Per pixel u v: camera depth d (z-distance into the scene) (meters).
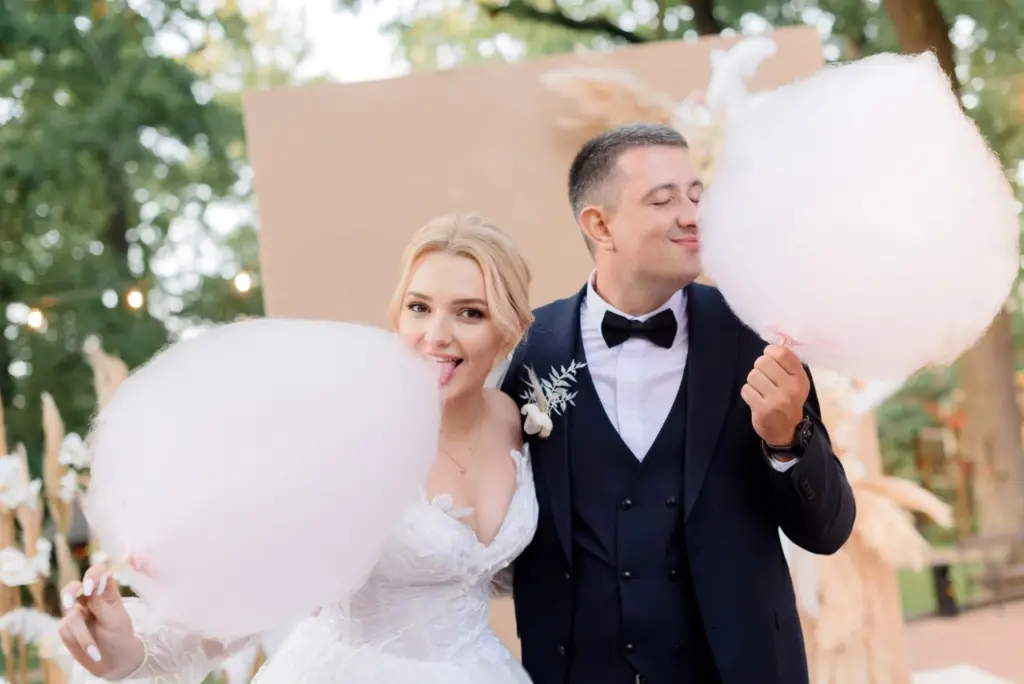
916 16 8.68
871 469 4.66
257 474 1.56
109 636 1.70
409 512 2.11
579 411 2.48
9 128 12.12
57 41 11.87
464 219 2.31
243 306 14.83
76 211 13.04
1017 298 10.54
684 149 2.55
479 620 2.29
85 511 1.65
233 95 13.86
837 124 1.87
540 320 2.70
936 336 1.90
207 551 1.56
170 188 14.66
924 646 7.36
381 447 1.66
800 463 2.19
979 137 1.93
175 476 1.56
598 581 2.38
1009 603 8.47
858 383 4.63
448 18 12.31
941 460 11.90
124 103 12.10
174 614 1.67
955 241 1.82
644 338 2.52
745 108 4.47
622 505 2.39
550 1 11.84
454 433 2.34
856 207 1.82
